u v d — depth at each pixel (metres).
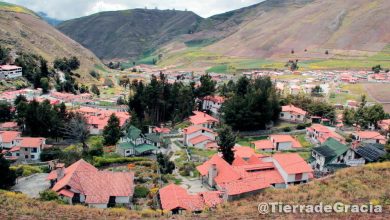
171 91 136.75
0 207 43.94
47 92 182.50
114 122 107.62
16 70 179.62
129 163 86.50
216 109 140.00
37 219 40.41
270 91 126.25
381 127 122.12
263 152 97.81
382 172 52.03
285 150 99.50
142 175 74.69
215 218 39.75
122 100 174.50
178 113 133.88
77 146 101.12
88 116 126.88
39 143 96.81
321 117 132.12
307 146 103.38
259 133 116.25
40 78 184.38
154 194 61.62
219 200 54.22
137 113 130.12
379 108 124.62
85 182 59.12
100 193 56.78
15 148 96.44
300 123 125.12
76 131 105.31
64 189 57.28
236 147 94.50
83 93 197.38
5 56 193.25
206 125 117.25
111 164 85.31
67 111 126.50
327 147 87.25
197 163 86.69
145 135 103.62
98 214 43.75
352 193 43.59
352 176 50.84
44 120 110.12
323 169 81.56
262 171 71.19
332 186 47.59
